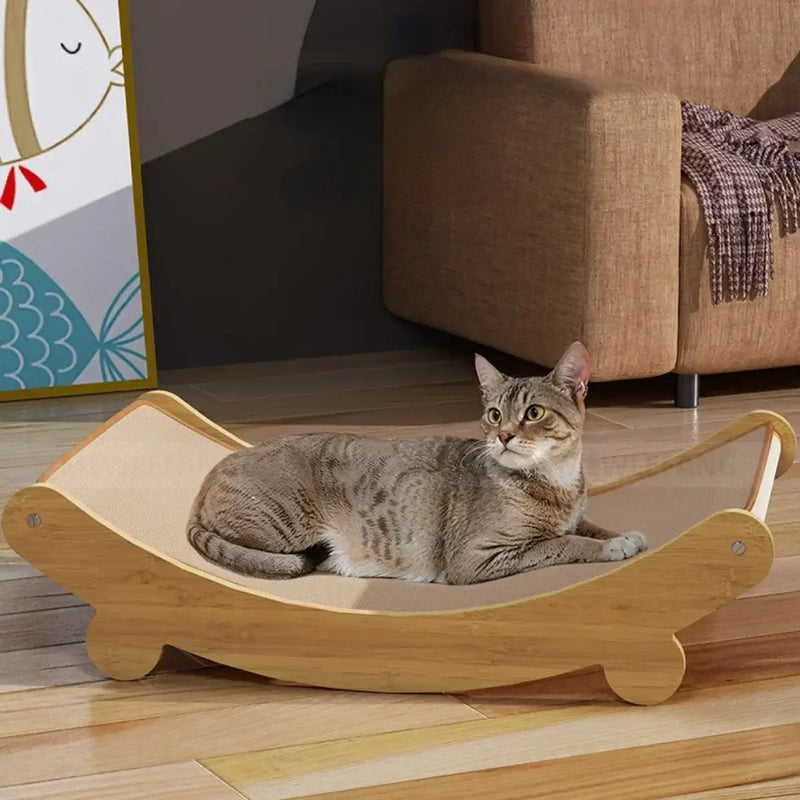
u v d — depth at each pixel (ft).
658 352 11.59
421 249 13.50
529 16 12.69
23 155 12.51
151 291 13.70
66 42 12.54
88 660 7.16
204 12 13.23
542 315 11.76
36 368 12.82
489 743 6.20
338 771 5.96
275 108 13.69
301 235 14.07
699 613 6.33
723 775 5.86
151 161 13.39
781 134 12.51
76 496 7.22
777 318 11.89
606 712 6.47
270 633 6.72
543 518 7.24
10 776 5.96
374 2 13.76
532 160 11.61
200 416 8.46
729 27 13.47
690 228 11.47
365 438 7.67
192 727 6.40
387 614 6.61
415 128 13.28
